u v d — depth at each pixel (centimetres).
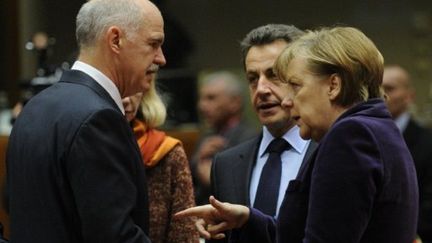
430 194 668
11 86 940
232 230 342
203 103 698
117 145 292
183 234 373
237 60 948
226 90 688
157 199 375
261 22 953
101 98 304
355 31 292
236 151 378
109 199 286
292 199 295
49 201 295
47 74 536
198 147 653
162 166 377
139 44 311
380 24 966
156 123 380
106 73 310
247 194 364
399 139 288
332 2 958
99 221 285
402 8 962
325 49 287
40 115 303
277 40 359
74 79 309
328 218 271
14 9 945
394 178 280
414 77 963
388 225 279
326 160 275
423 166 672
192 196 381
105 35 309
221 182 372
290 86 296
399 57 966
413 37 962
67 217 296
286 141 363
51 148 295
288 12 961
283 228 295
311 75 288
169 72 784
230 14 951
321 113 289
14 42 945
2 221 558
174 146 379
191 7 940
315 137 296
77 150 288
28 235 299
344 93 286
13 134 312
